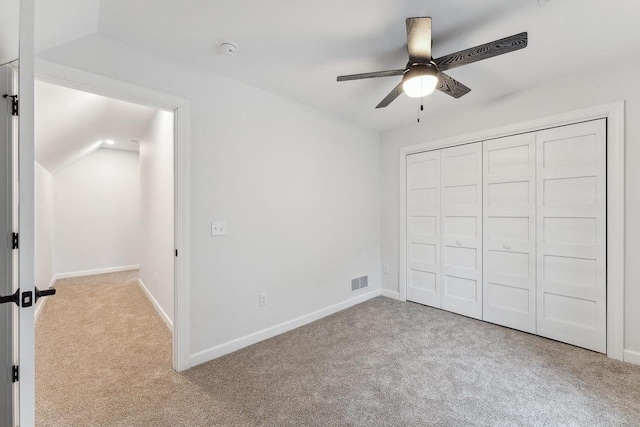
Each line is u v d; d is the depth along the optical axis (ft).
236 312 7.86
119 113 10.62
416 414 5.35
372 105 9.72
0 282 4.01
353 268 11.52
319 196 10.17
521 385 6.19
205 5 4.99
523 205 8.82
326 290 10.43
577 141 7.79
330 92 8.68
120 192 18.60
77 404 5.61
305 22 5.49
